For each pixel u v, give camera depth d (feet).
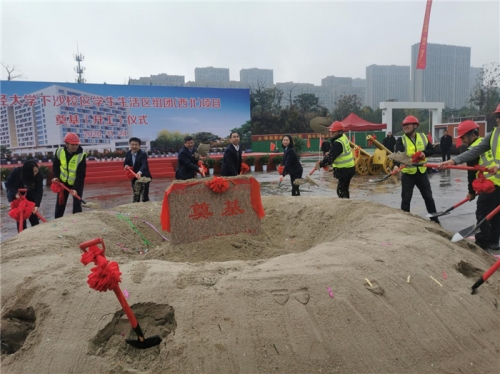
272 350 7.59
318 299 8.45
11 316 8.86
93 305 8.41
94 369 7.48
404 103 105.19
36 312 8.59
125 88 61.21
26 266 10.30
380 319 8.35
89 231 14.97
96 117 59.57
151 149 63.67
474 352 8.39
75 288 8.95
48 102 56.34
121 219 17.01
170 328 8.16
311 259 10.13
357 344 7.86
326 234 15.79
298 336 7.79
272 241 15.92
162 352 7.57
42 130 56.39
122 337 8.07
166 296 8.49
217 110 67.82
